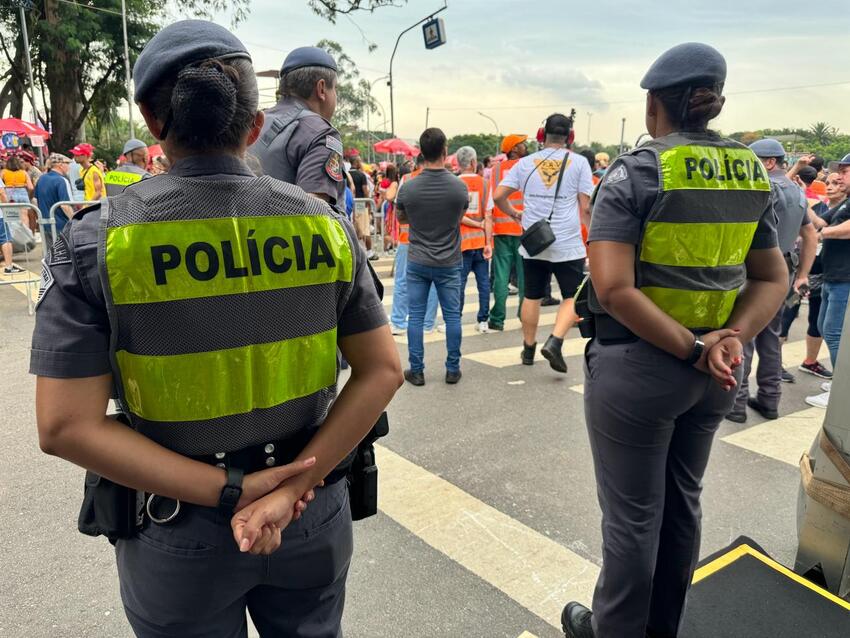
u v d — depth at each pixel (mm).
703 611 2188
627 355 1775
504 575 2533
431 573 2539
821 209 6945
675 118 1756
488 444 3752
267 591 1328
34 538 2719
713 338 1708
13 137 21859
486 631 2230
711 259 1695
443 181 4453
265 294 1109
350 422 1228
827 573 2406
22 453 3494
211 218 1069
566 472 3410
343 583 1417
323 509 1299
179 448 1115
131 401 1087
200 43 1069
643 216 1685
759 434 4012
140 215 1030
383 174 14805
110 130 33875
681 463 1937
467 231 6164
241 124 1109
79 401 1017
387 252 11977
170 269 1033
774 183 3848
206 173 1090
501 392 4664
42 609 2297
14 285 7750
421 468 3432
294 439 1224
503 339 6246
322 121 2777
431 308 6410
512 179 5078
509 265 6422
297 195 1183
